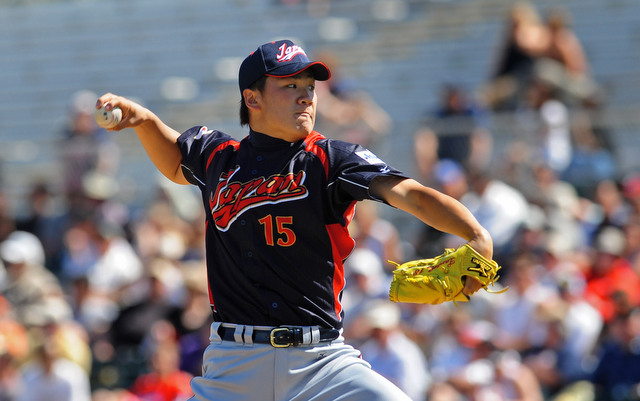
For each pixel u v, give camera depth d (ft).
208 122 160.04
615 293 88.48
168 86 173.99
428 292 38.17
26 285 107.86
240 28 180.14
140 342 100.01
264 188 40.06
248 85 40.65
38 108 178.81
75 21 188.85
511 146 110.42
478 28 164.96
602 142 109.09
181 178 45.29
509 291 93.81
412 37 167.53
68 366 96.22
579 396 85.61
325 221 39.93
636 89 146.00
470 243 37.52
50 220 120.16
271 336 40.01
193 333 97.81
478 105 123.75
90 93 179.52
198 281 100.53
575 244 101.86
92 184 119.65
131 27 184.85
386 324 88.53
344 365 40.40
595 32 158.20
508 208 101.91
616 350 86.12
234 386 40.75
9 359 97.66
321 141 40.52
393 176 38.45
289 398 40.14
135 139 131.75
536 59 124.36
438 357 91.50
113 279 112.88
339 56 168.86
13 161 130.21
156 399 92.17
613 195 105.50
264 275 40.22
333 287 40.63
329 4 178.29
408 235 113.70
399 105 156.46
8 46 188.75
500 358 88.22
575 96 120.37
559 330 88.74
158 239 110.73
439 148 111.55
